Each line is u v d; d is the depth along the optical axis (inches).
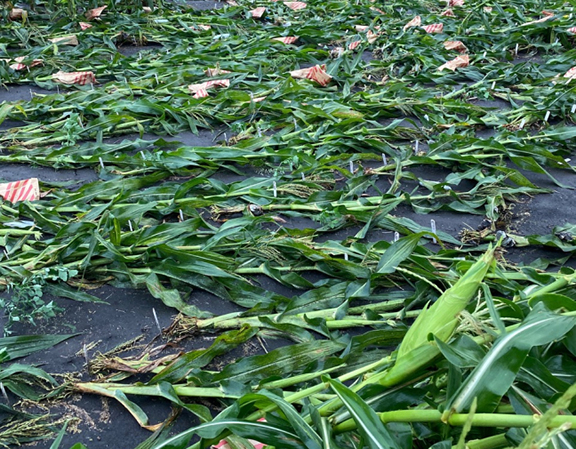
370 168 125.5
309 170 117.5
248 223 94.3
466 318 50.4
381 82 180.4
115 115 141.6
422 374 50.8
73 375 70.9
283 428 49.7
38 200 108.2
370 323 76.4
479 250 94.3
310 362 67.1
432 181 120.5
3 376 66.9
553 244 94.7
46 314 80.7
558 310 57.0
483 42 217.8
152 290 82.0
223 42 215.3
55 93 173.2
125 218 97.4
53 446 48.6
